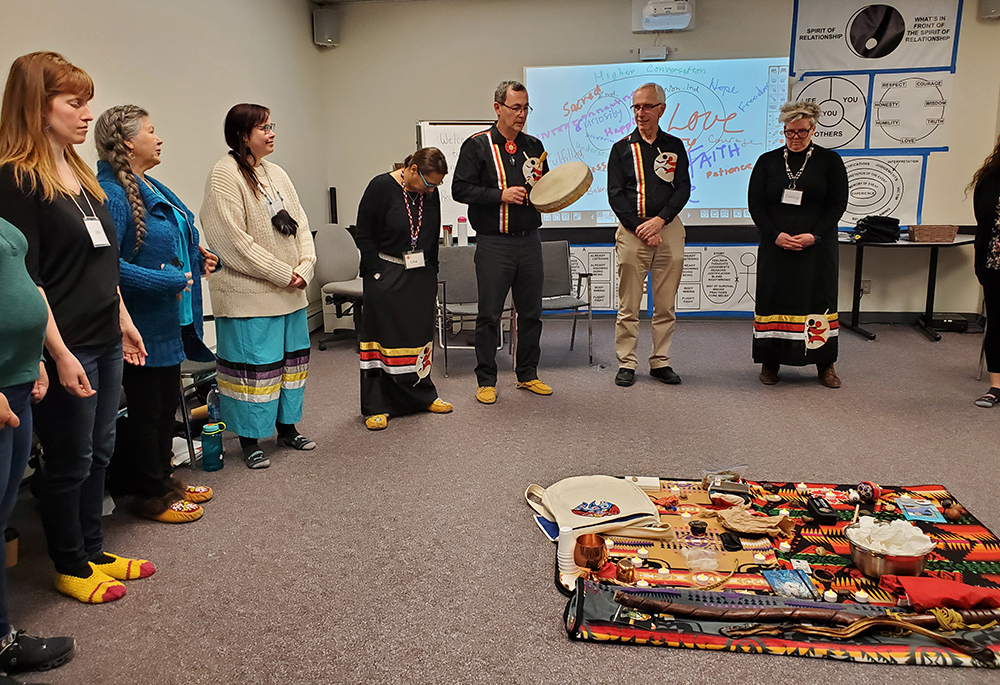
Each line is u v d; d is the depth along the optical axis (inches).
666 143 170.2
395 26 254.4
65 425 82.7
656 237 167.0
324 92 261.0
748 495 110.8
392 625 83.0
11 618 85.4
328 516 110.9
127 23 150.6
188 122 174.7
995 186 148.3
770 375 177.9
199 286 114.5
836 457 128.9
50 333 75.8
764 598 83.9
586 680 72.9
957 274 245.3
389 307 148.8
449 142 250.7
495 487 120.0
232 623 84.0
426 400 157.9
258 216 124.7
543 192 153.5
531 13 249.0
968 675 72.4
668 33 244.2
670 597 84.5
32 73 76.5
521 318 170.4
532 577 92.5
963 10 230.2
